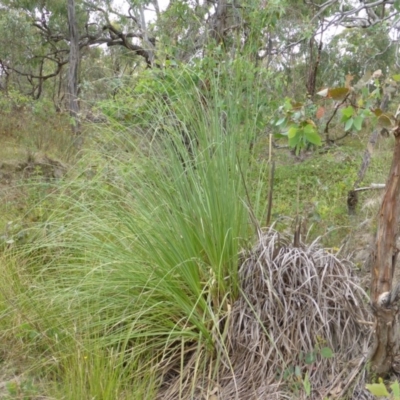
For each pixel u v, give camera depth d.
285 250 3.16
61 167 6.91
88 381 2.75
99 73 12.00
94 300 3.21
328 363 2.84
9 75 20.64
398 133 2.44
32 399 2.83
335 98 2.62
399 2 5.22
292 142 2.93
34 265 4.03
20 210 4.73
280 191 5.86
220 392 2.80
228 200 3.17
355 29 7.78
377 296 2.57
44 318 3.25
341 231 4.63
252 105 3.72
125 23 11.31
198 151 3.23
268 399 2.71
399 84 3.48
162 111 3.62
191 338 3.03
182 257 3.07
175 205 3.14
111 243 3.24
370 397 2.64
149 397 2.73
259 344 2.93
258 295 3.06
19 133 9.73
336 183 5.97
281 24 6.34
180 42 6.27
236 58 3.66
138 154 3.40
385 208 2.50
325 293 2.97
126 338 2.81
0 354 3.29
